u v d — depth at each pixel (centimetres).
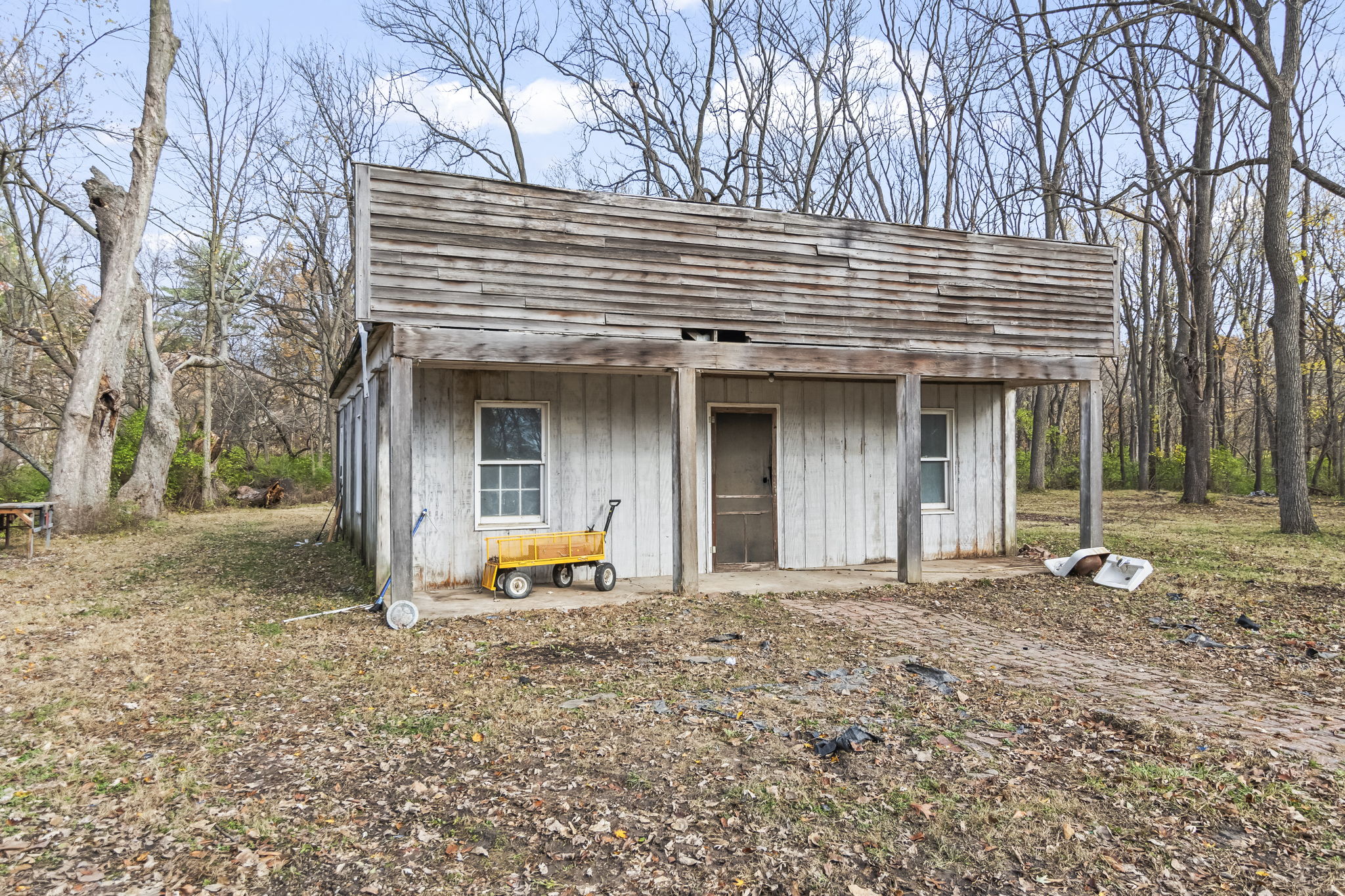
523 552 860
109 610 803
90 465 1664
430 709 480
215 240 2373
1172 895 276
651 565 996
